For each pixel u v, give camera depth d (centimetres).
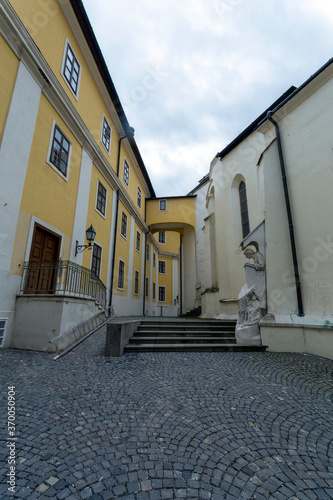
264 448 240
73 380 408
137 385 397
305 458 227
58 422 275
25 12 777
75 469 201
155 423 282
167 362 536
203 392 377
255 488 187
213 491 182
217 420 293
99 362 518
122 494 176
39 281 721
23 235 721
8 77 692
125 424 278
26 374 425
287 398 362
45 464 205
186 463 213
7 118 678
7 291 635
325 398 365
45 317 613
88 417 290
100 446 234
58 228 916
